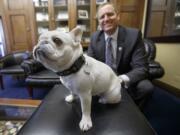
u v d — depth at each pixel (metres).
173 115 1.47
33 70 1.93
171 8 1.99
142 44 1.31
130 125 0.65
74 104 0.82
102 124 0.66
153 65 1.70
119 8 2.51
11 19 2.71
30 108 1.12
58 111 0.76
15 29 2.76
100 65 0.75
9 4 2.64
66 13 2.73
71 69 0.61
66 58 0.58
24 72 1.99
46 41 0.56
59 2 2.64
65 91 0.97
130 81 1.09
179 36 1.89
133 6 2.54
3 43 2.87
